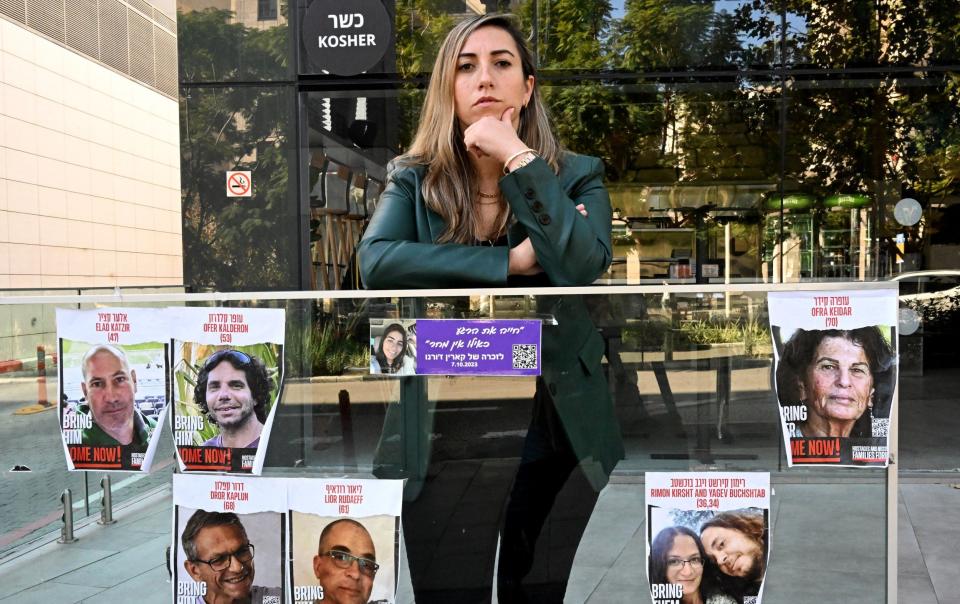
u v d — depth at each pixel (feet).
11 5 51.42
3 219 50.65
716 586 6.20
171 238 73.56
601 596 6.29
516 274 6.08
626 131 19.77
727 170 19.92
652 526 6.21
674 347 6.07
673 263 20.18
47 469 6.84
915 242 19.97
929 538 14.60
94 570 6.88
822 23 19.39
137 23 67.41
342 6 18.49
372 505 6.32
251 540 6.48
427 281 5.94
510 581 6.35
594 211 6.05
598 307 6.06
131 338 6.53
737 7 19.39
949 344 20.29
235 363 6.39
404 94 18.80
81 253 58.95
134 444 6.64
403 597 6.37
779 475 6.09
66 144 57.36
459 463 6.25
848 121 19.66
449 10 18.74
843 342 5.96
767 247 20.07
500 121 5.67
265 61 18.76
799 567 6.13
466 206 6.15
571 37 19.42
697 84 19.61
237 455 6.44
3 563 7.02
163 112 72.08
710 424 6.12
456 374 6.15
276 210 18.94
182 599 6.59
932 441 20.36
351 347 6.28
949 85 19.42
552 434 6.16
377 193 18.81
